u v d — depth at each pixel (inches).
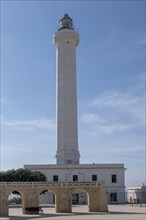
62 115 3811.5
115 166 3814.0
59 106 3846.0
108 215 2162.9
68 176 3725.4
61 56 3939.5
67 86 3858.3
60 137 3791.8
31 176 3331.7
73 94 3860.7
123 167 3811.5
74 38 3976.4
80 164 3759.8
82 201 3639.3
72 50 3956.7
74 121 3814.0
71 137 3772.1
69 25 4114.2
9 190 2390.5
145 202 3686.0
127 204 3503.9
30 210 2415.1
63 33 3941.9
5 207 2338.8
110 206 3154.5
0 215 2310.5
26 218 2046.0
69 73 3885.3
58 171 3730.3
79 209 2760.8
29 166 3730.3
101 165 3796.8
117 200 3742.6
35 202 2456.9
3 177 3282.5
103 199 2527.1
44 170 3725.4
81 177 3737.7
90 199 2536.9
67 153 3745.1
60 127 3804.1
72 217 2042.3
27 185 2454.5
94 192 2541.8
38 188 2482.8
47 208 2987.2
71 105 3823.8
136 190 3745.1
